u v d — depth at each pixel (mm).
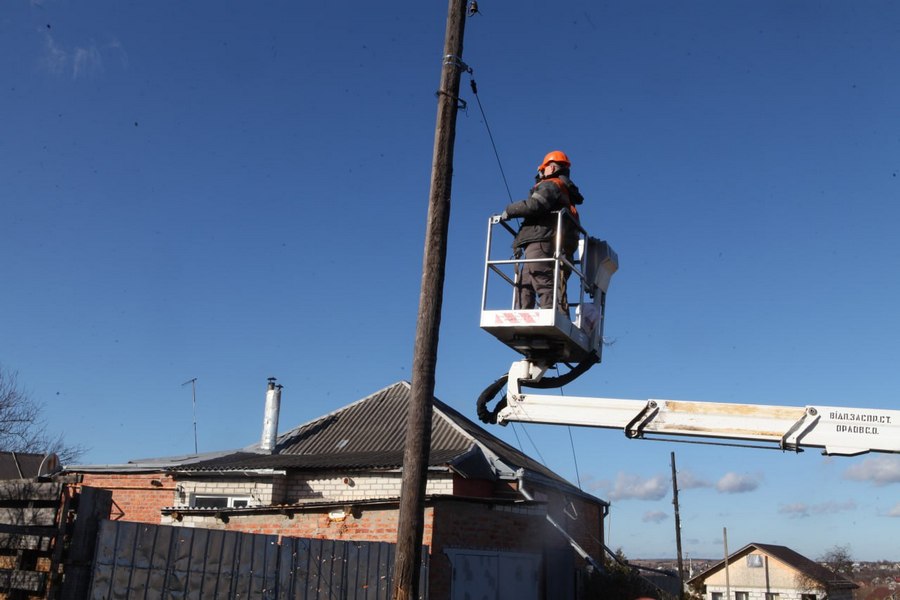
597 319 7891
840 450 6797
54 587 7367
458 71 9250
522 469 17438
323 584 10516
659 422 7305
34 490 7906
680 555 39375
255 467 17578
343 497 17156
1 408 27203
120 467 20000
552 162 7855
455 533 13805
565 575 17156
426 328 8594
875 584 66750
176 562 8555
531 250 7426
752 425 7059
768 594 51812
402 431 19953
